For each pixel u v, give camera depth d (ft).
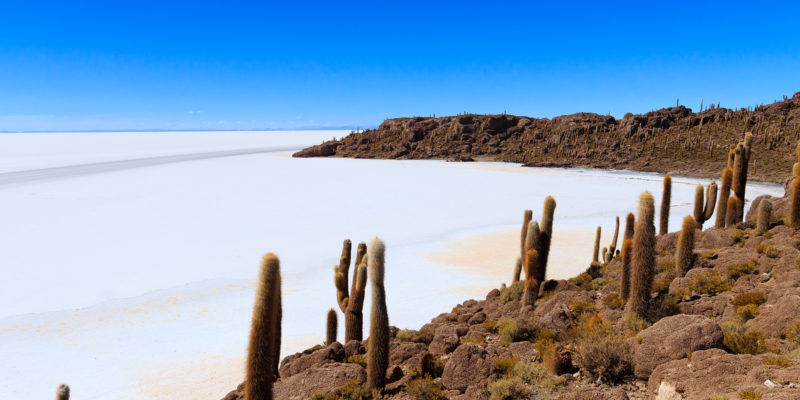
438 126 565.12
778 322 30.81
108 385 55.47
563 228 149.89
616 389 25.62
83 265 112.37
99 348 66.13
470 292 88.99
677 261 46.01
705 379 23.49
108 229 155.74
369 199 223.10
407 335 43.34
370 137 577.02
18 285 97.30
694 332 27.32
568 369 29.60
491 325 42.50
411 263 111.04
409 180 308.81
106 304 84.99
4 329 73.10
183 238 141.49
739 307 35.22
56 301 87.40
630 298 37.17
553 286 49.80
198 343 67.77
